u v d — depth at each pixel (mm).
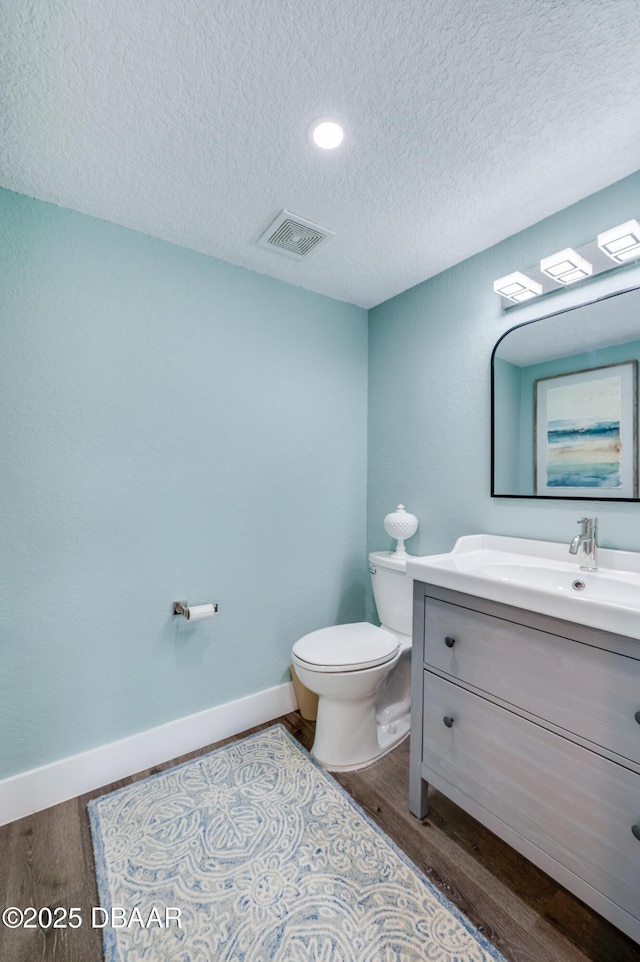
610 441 1415
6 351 1410
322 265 1925
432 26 920
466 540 1727
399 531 2023
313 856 1275
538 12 892
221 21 907
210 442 1851
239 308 1925
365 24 917
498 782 1179
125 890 1176
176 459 1763
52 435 1495
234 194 1456
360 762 1688
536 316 1621
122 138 1207
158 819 1423
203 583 1841
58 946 1039
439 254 1833
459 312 1902
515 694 1142
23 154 1259
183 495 1783
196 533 1818
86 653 1572
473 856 1274
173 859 1271
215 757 1751
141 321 1672
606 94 1078
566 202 1500
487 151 1269
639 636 876
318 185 1412
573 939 1042
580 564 1405
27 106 1093
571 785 1028
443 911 1106
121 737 1643
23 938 1058
